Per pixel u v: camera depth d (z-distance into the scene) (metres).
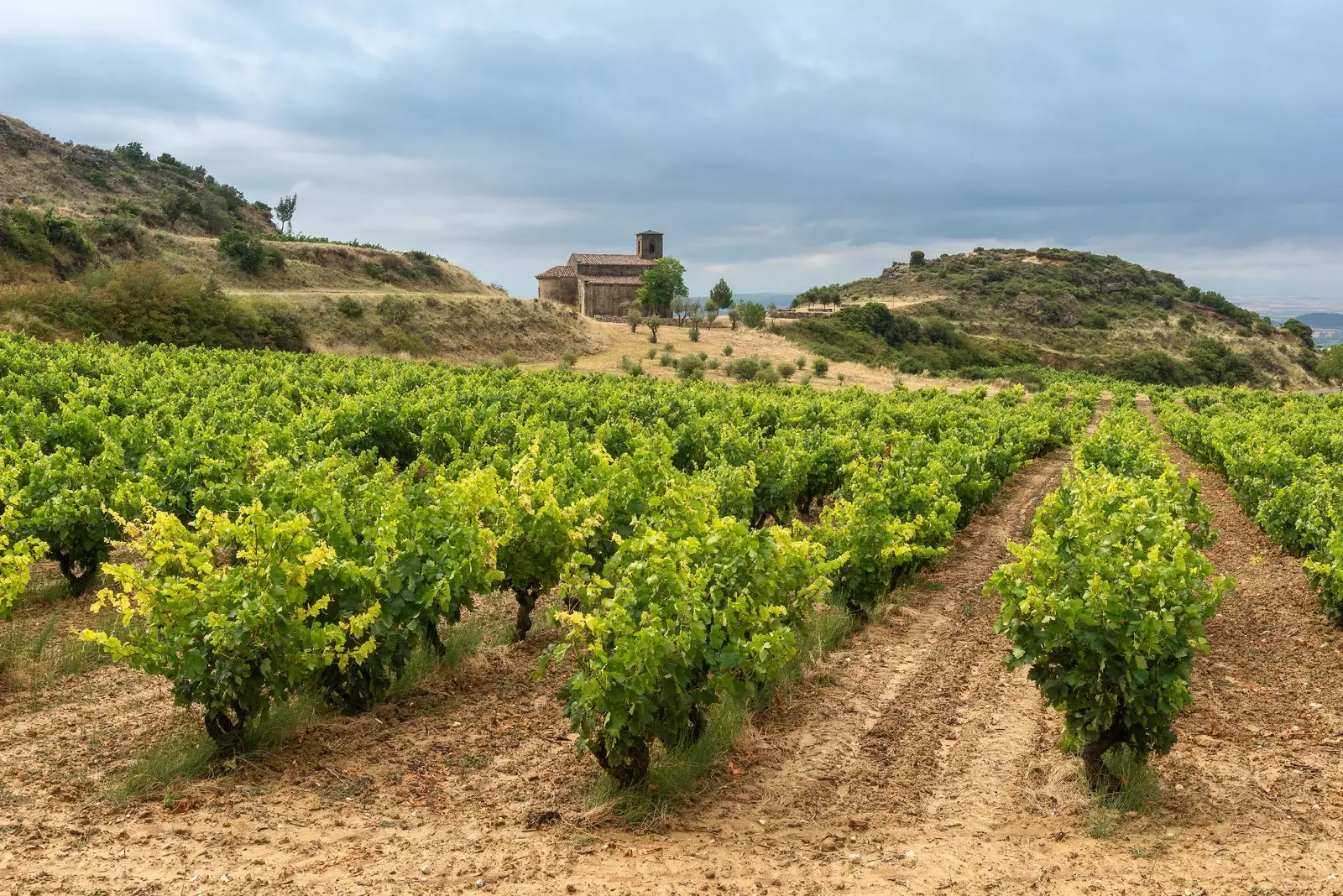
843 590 9.85
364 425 18.44
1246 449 19.44
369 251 80.31
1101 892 4.82
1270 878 4.91
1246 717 7.41
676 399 29.42
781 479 13.82
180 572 6.68
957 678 8.37
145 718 6.98
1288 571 12.71
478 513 8.55
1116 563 6.42
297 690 6.99
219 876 4.78
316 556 6.32
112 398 20.62
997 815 5.79
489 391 26.81
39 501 10.02
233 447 12.56
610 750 5.69
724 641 6.27
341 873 4.86
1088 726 5.97
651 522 8.37
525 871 4.95
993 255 178.50
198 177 118.38
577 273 97.62
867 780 6.28
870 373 69.25
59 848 5.01
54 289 45.59
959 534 15.24
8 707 7.09
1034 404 40.06
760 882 4.88
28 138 101.06
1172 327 135.75
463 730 7.00
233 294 57.62
